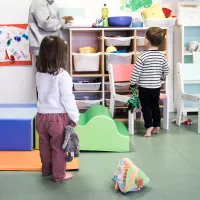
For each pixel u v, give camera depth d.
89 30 3.65
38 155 2.40
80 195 1.78
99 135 2.54
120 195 1.78
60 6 3.82
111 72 3.28
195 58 3.85
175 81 4.07
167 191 1.82
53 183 1.94
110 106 3.32
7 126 2.47
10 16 3.81
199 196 1.76
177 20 3.94
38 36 3.47
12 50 3.87
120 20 3.57
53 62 1.88
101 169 2.17
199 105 3.10
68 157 1.93
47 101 1.91
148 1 3.94
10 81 3.92
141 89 3.03
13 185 1.92
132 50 3.69
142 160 2.35
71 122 1.95
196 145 2.71
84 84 3.58
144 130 3.27
